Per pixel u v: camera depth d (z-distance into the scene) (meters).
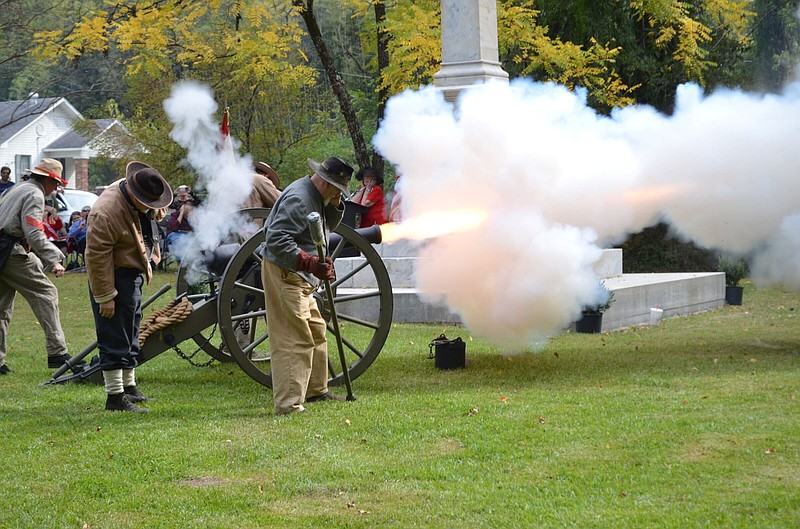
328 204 8.34
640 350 11.02
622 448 6.68
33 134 45.78
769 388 8.45
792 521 5.24
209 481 6.31
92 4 26.83
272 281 8.06
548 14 22.61
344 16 38.47
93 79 38.84
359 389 9.08
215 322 9.38
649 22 22.48
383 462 6.57
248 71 20.95
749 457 6.34
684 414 7.53
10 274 10.38
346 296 9.21
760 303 16.58
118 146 25.78
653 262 23.45
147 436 7.36
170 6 18.83
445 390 8.90
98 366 9.55
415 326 13.19
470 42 13.97
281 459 6.71
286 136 26.33
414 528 5.39
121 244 8.34
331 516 5.59
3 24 23.95
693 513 5.41
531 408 7.93
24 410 8.44
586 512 5.50
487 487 6.00
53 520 5.67
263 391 9.23
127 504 5.89
